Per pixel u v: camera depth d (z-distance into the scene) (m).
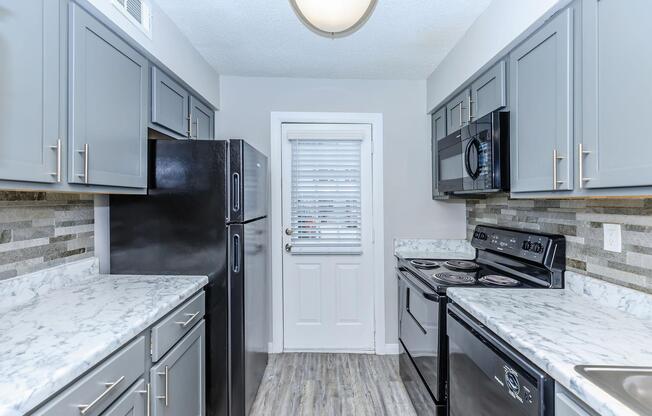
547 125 1.34
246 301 1.90
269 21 1.92
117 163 1.46
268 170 2.77
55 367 0.83
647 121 0.92
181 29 2.00
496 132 1.65
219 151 1.81
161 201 1.80
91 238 1.78
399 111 2.81
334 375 2.49
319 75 2.73
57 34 1.15
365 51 2.31
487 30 1.78
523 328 1.09
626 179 0.98
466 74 2.04
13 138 0.99
